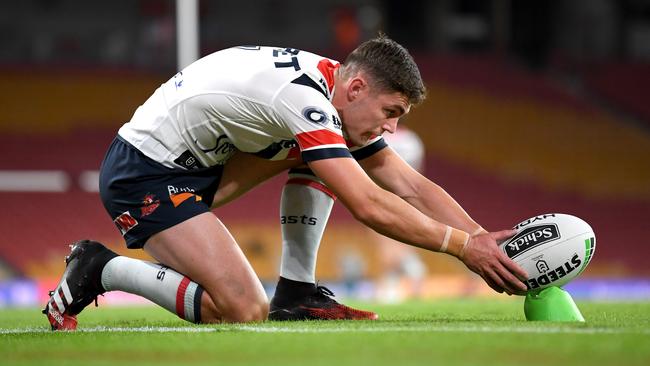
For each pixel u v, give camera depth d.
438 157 71.81
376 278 56.56
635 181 71.44
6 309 23.62
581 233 12.19
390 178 14.05
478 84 77.44
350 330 10.79
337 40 76.81
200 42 74.81
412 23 78.94
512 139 73.56
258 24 76.69
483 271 12.12
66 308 12.90
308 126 11.96
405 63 12.23
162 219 12.88
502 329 10.61
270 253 58.53
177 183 13.12
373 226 11.93
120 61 73.19
